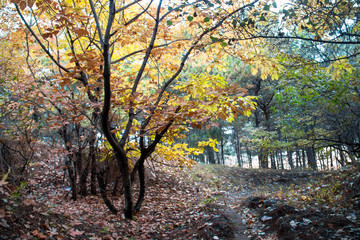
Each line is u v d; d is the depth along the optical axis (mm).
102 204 6090
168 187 9070
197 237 4152
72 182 6152
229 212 5715
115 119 5293
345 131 8047
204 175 11398
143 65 4516
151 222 5066
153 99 4164
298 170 13797
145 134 4617
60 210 4047
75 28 2709
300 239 3545
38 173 7672
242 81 14367
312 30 3279
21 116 5211
